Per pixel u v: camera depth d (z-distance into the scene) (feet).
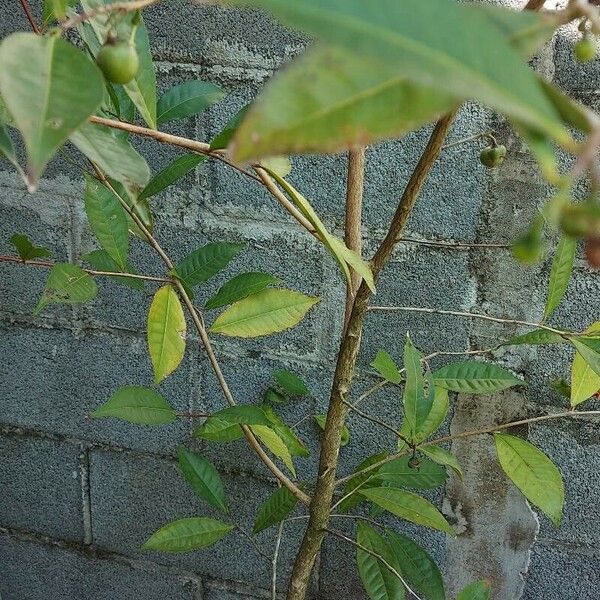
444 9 0.92
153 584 4.72
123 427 4.47
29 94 1.35
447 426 3.97
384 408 4.00
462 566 4.16
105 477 4.60
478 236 3.65
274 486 4.31
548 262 3.61
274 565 3.51
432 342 3.84
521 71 0.95
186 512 4.52
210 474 3.78
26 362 4.52
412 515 3.33
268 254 3.95
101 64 1.86
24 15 3.85
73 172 4.09
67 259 4.25
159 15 3.72
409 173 3.64
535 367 3.76
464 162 3.58
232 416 3.07
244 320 3.09
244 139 0.97
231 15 3.63
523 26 1.20
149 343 2.94
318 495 3.12
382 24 0.88
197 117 3.81
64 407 4.53
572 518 3.90
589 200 1.13
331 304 3.93
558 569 4.00
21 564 4.98
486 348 3.79
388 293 3.83
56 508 4.77
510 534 4.03
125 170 1.83
